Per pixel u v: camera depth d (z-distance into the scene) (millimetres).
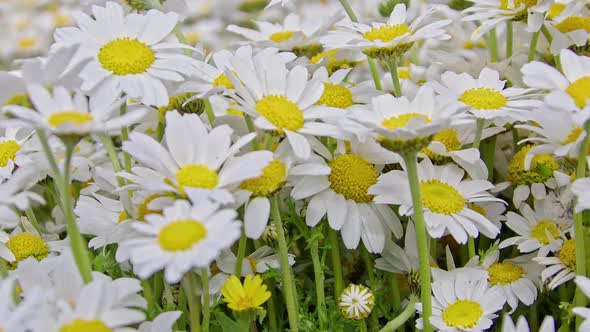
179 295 568
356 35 585
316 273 554
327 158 566
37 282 507
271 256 568
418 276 557
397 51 572
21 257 581
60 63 492
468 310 541
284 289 533
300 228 564
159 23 569
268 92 548
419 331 551
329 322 547
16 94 494
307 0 723
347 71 602
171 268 464
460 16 687
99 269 531
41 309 461
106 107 498
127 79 547
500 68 634
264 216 519
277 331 577
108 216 575
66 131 473
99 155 631
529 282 565
